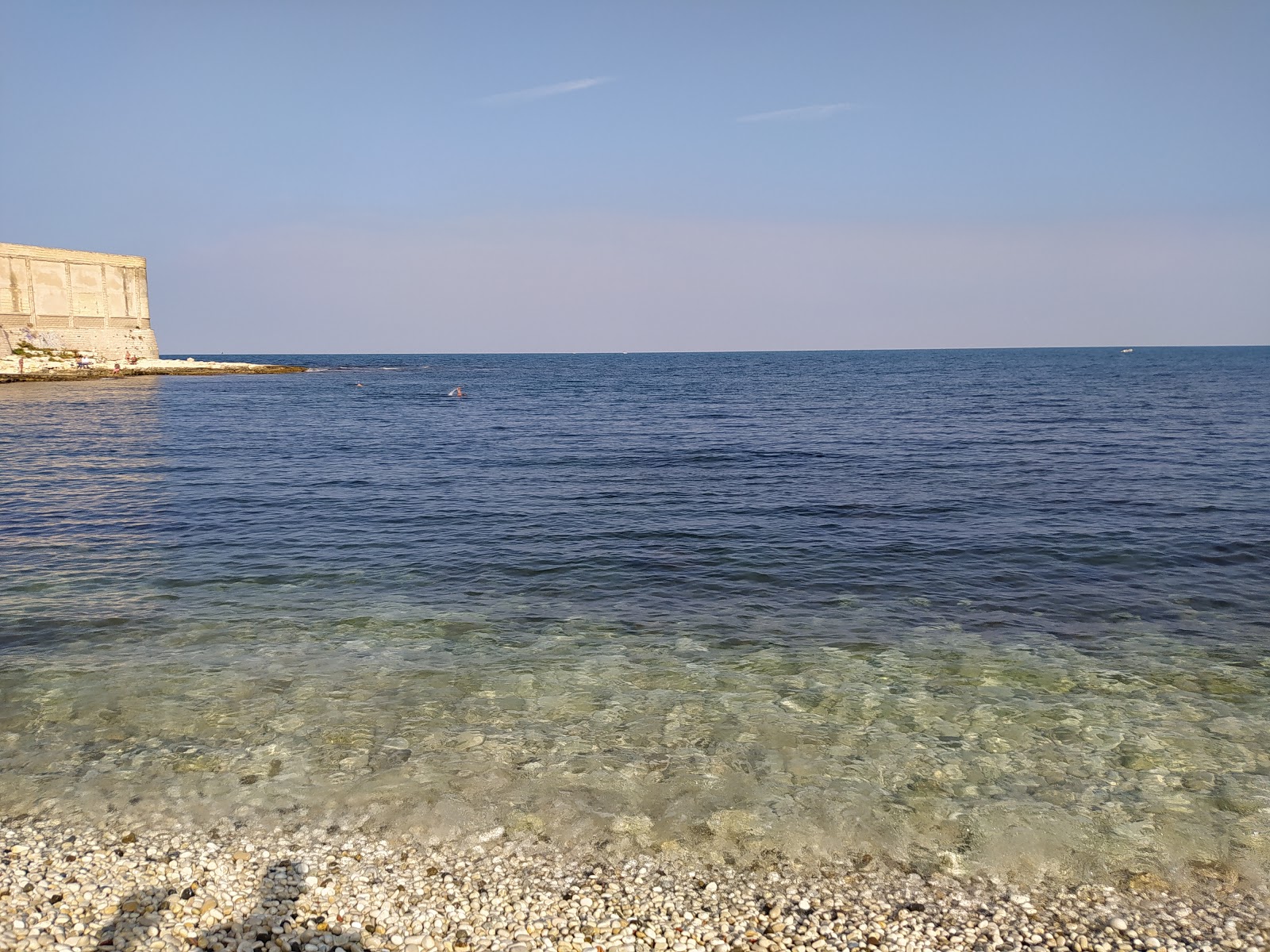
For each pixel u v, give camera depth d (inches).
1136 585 522.6
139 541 630.5
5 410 1947.6
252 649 403.5
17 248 3297.2
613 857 240.1
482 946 203.6
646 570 559.8
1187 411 1809.8
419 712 334.3
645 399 2554.1
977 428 1488.7
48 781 276.2
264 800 266.4
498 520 714.8
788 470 1010.7
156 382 3361.2
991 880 231.9
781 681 370.0
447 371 5516.7
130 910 213.2
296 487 884.6
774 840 248.7
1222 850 244.8
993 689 360.8
